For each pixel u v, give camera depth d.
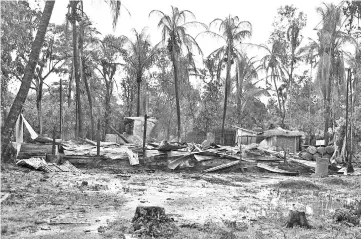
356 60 40.00
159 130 49.12
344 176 25.70
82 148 27.34
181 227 9.40
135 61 44.62
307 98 54.75
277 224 10.03
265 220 10.53
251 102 53.81
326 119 39.72
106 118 47.41
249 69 50.00
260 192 17.30
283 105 51.78
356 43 40.34
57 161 24.83
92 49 41.38
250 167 27.95
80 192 14.86
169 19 37.41
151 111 53.69
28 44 22.92
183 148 29.47
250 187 19.27
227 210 12.13
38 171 22.06
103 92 50.19
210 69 47.25
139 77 44.62
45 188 15.27
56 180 18.56
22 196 13.20
